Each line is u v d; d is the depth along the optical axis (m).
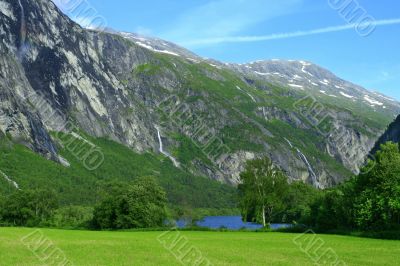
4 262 44.00
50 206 164.38
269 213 127.31
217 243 69.69
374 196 86.94
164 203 131.00
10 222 158.88
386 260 50.28
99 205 129.25
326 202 100.50
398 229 83.25
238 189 125.94
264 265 45.78
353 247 63.47
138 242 68.75
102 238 77.50
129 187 127.94
